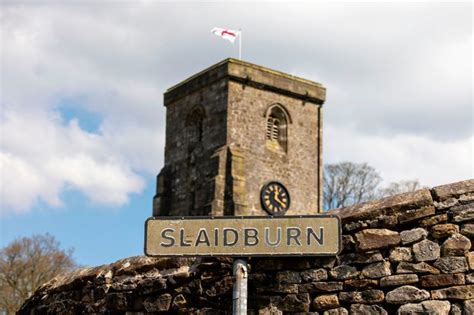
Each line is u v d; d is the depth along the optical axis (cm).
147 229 779
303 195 5381
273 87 5319
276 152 5284
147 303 888
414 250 743
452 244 728
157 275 896
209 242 766
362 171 5947
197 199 5125
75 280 989
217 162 4984
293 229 760
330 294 772
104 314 931
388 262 752
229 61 5134
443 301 719
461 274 718
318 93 5559
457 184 746
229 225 766
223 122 5100
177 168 5388
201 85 5319
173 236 772
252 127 5194
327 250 751
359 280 760
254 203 5091
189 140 5353
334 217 759
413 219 750
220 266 840
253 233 763
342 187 5928
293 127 5422
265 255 758
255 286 805
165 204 5366
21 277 5588
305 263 789
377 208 768
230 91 5131
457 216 733
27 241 5694
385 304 746
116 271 941
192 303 854
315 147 5516
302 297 783
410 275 738
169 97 5609
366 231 765
